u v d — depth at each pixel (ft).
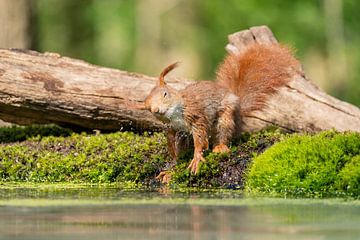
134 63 108.06
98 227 28.58
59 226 28.78
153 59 107.76
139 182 42.80
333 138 39.78
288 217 30.48
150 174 42.83
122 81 46.62
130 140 45.55
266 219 30.04
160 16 108.58
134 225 28.89
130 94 46.37
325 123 44.93
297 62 46.52
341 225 28.76
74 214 31.27
